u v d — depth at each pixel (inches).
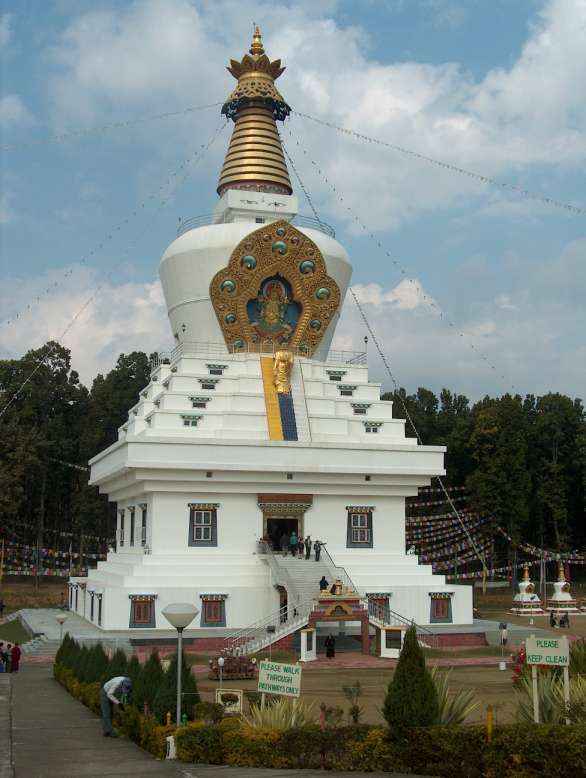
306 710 748.6
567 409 2832.2
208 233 1802.4
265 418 1676.9
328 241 1872.5
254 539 1593.3
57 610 2092.8
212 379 1700.3
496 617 2073.1
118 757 651.5
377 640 1446.9
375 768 596.4
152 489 1549.0
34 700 952.3
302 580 1459.2
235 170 1952.5
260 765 622.2
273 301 1793.8
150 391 1856.5
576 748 528.4
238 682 1119.0
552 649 618.8
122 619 1457.9
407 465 1659.7
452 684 1070.4
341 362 1888.5
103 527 2674.7
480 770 558.9
